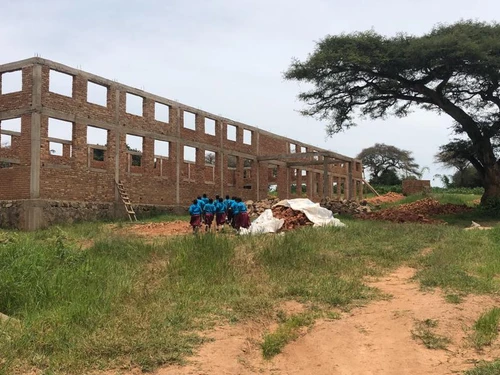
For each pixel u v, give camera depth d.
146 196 28.56
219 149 34.84
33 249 10.12
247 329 7.25
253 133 38.34
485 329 7.11
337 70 27.28
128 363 5.88
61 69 23.56
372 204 41.59
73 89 24.38
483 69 25.42
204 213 19.67
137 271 10.13
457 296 8.63
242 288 9.12
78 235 17.89
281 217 20.41
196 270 10.09
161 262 11.05
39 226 22.12
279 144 41.41
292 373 6.02
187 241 12.23
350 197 37.16
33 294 7.89
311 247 12.61
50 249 10.50
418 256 12.48
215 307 8.02
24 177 22.44
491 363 5.97
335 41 26.67
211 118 34.19
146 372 5.71
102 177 25.70
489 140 30.64
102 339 6.40
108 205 25.91
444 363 6.21
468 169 67.69
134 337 6.54
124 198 26.56
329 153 33.84
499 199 29.30
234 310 7.93
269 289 9.09
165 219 26.52
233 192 36.34
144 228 21.91
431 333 7.07
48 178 22.83
